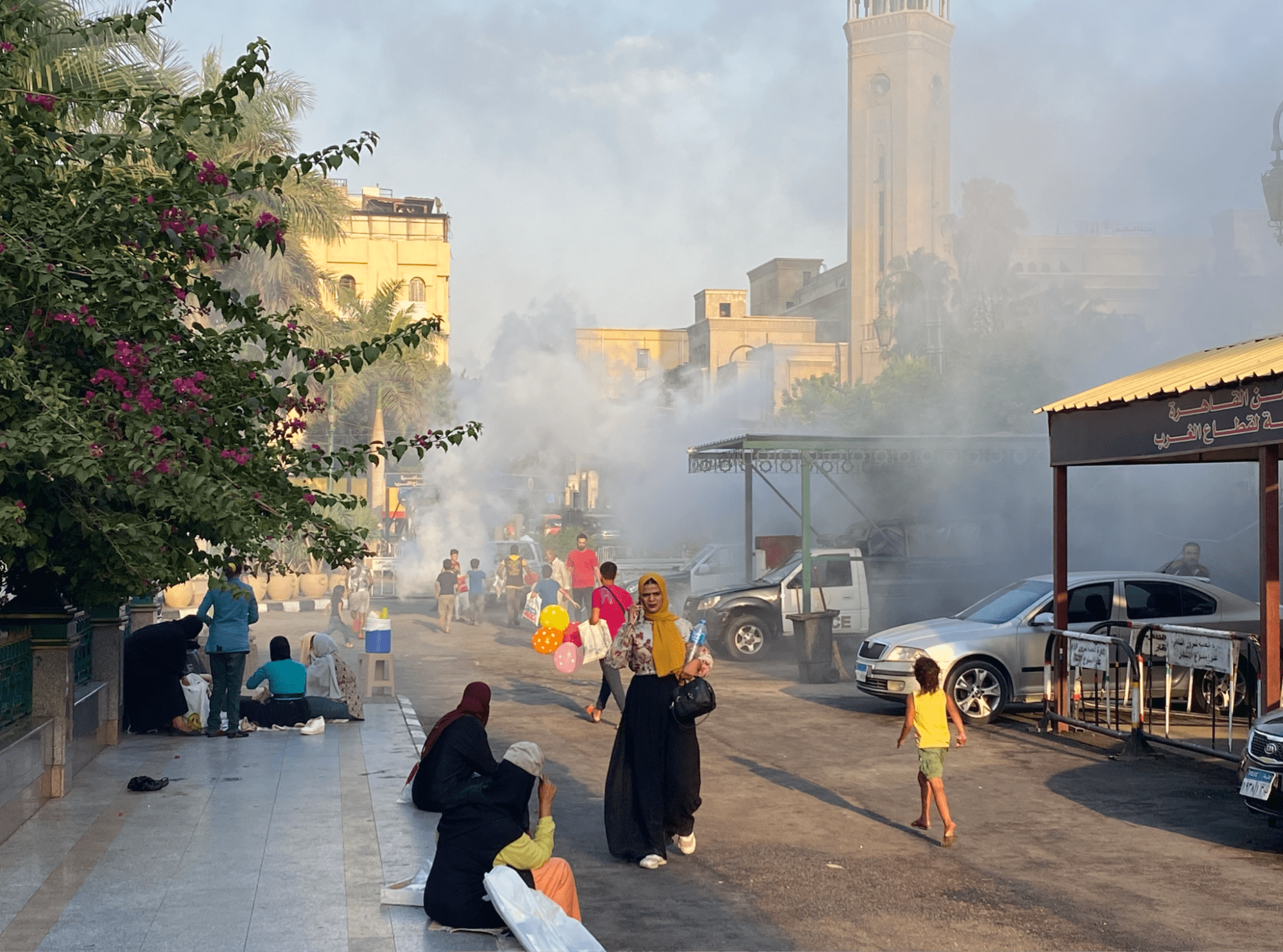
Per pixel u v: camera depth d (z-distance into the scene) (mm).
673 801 7758
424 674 18359
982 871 7484
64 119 7789
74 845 7445
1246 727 12477
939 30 99500
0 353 7012
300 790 9141
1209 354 12867
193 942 5660
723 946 6102
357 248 69312
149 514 7094
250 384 7535
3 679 8172
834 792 9781
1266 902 6809
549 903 5754
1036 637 13367
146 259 7484
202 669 14070
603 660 13508
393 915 6098
